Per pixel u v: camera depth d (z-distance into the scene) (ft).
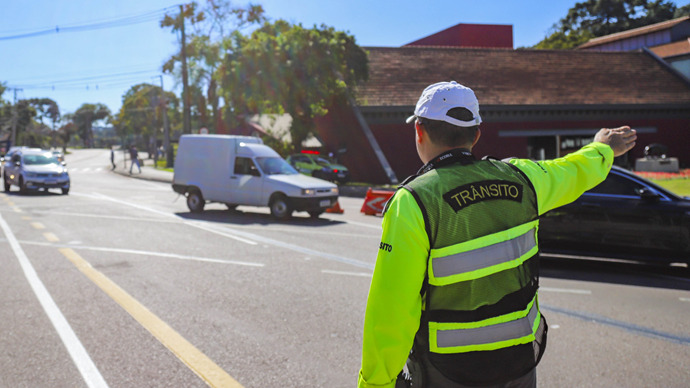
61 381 12.75
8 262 26.25
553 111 102.58
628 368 13.44
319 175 84.74
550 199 5.88
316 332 16.14
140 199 61.31
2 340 15.40
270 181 44.34
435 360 5.11
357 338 15.65
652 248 24.44
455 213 5.07
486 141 100.78
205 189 47.83
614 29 222.69
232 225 40.27
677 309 18.60
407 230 5.00
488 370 5.05
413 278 4.98
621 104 103.91
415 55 108.17
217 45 132.26
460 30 143.02
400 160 95.61
